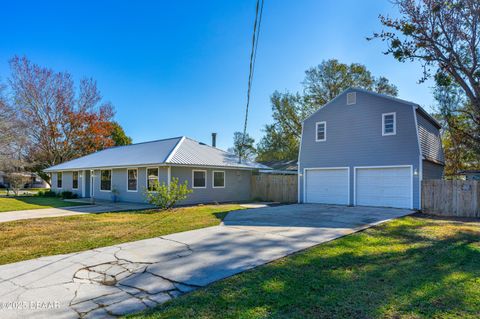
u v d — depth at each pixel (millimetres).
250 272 4648
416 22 8367
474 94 8727
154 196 13906
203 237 7121
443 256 5469
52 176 25875
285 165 25891
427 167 14102
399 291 3865
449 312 3279
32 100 28828
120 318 3227
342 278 4352
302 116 28578
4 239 7078
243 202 17625
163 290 4020
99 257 5547
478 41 8102
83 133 31578
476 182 11109
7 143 20625
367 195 14273
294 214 11180
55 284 4266
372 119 14258
